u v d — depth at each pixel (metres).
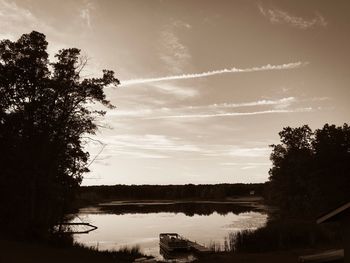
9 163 42.38
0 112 42.34
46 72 43.47
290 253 37.56
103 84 44.34
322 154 80.81
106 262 35.19
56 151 43.28
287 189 92.75
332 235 46.47
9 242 37.31
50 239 43.00
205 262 37.03
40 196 43.97
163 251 50.41
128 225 84.75
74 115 44.34
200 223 85.50
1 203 43.16
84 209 144.38
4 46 42.81
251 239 46.03
